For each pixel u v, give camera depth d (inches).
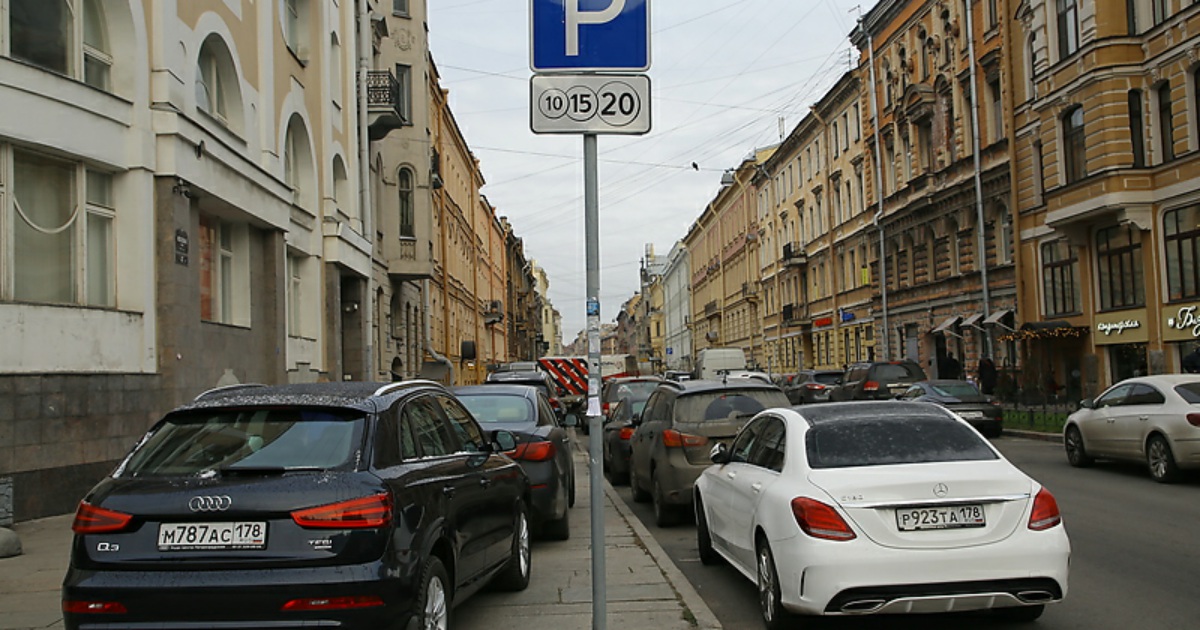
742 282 2824.8
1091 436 589.3
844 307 1886.1
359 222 1029.8
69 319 448.5
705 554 342.0
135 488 185.6
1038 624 248.4
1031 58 1157.7
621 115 197.0
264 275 732.7
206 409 207.3
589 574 315.6
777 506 242.7
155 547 179.0
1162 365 918.4
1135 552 335.6
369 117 1085.1
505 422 391.2
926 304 1481.3
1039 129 1129.4
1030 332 1058.7
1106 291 1015.0
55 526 405.7
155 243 518.9
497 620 257.8
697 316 3779.5
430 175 1291.8
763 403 433.7
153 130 518.6
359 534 179.6
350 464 191.6
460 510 227.9
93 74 489.7
